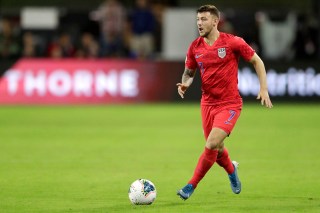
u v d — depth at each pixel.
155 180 42.25
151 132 65.62
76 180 42.03
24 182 41.34
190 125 71.00
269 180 42.25
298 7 111.06
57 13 101.19
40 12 99.56
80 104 90.25
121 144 57.88
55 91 90.38
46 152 53.47
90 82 90.44
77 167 46.75
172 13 98.12
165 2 107.06
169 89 91.44
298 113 82.56
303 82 91.12
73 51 95.00
